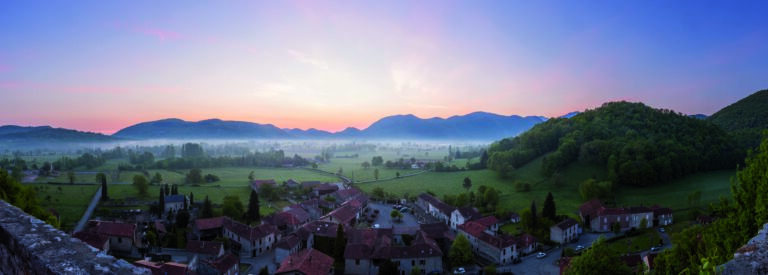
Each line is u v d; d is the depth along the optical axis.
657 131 169.75
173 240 90.19
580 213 113.19
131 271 10.67
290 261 68.62
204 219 99.94
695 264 28.12
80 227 103.44
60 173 188.75
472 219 110.88
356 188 168.25
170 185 164.12
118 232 86.56
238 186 170.50
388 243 83.94
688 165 141.00
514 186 147.75
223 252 82.00
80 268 10.17
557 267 78.88
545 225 102.12
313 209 125.69
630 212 104.75
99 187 149.75
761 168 23.89
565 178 146.88
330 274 70.69
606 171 145.25
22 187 43.34
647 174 132.25
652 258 62.12
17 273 11.51
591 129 172.25
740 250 11.86
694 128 170.50
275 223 105.38
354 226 113.19
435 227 97.56
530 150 174.88
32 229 12.07
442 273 78.50
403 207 139.88
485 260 84.62
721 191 121.94
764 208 21.97
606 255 37.06
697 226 36.09
